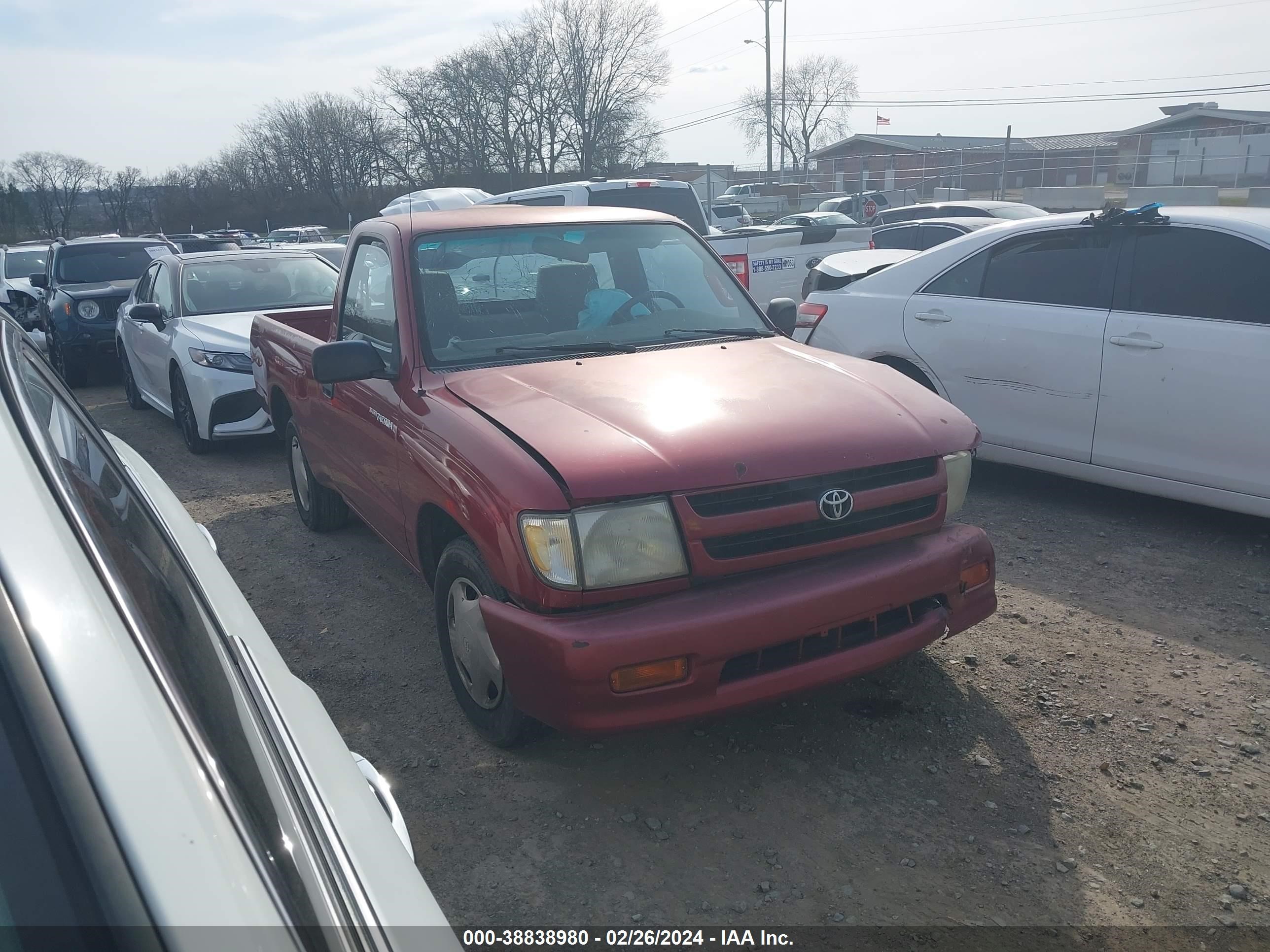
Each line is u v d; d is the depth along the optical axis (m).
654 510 2.89
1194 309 4.96
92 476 1.50
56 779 0.81
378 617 4.70
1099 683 3.80
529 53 61.44
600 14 61.12
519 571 2.89
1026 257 5.72
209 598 1.94
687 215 10.98
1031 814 3.05
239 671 1.56
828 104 72.94
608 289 4.31
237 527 6.18
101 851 0.80
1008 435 5.77
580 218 4.50
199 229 65.25
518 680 2.95
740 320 4.48
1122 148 40.81
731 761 3.37
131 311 8.70
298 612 4.80
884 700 3.72
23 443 1.13
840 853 2.89
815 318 6.75
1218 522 5.45
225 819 0.90
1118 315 5.21
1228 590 4.59
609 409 3.21
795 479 3.02
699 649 2.84
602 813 3.11
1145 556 5.03
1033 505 5.90
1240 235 4.86
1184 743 3.40
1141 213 5.21
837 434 3.17
